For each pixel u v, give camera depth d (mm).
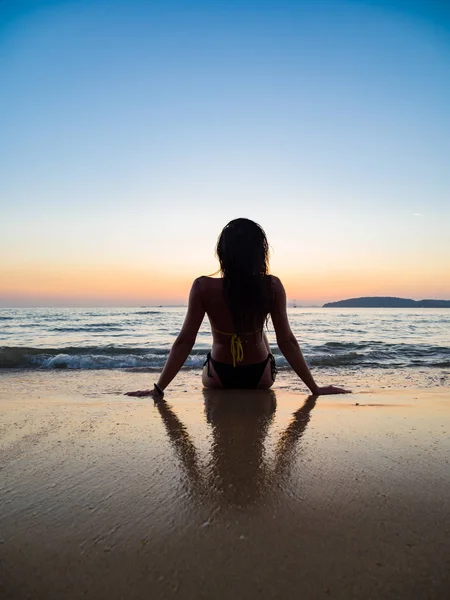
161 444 1896
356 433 2072
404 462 1626
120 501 1282
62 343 11070
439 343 10539
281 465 1597
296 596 846
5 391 3688
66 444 1900
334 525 1122
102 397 3264
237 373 3410
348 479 1451
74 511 1215
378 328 19219
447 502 1266
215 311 3188
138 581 896
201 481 1440
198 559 972
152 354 7266
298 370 3289
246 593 856
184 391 3527
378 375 5082
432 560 964
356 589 867
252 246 3000
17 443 1918
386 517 1167
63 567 945
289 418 2412
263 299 3068
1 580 901
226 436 2025
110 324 21438
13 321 24266
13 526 1128
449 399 3119
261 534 1079
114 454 1750
